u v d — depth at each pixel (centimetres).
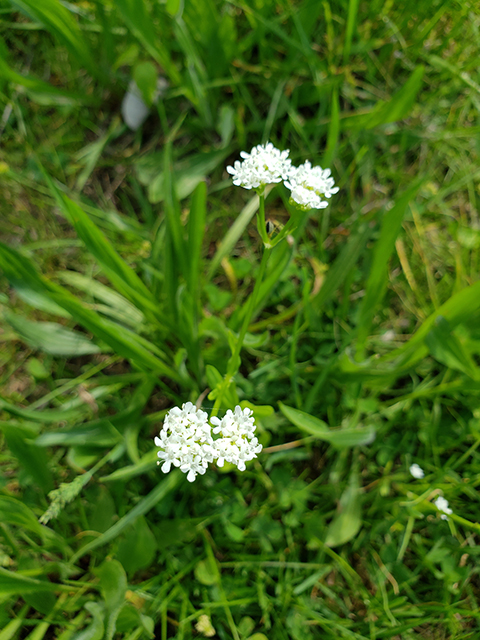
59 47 24
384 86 24
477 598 18
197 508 18
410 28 23
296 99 23
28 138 23
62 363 21
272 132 23
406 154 23
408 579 18
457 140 23
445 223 23
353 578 18
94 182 23
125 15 19
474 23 23
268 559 18
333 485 19
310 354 20
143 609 17
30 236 22
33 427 20
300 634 17
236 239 20
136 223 22
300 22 21
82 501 18
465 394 20
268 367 19
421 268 22
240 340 15
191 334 18
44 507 18
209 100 23
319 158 23
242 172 12
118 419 18
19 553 17
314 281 22
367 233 18
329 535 18
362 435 16
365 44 23
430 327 16
